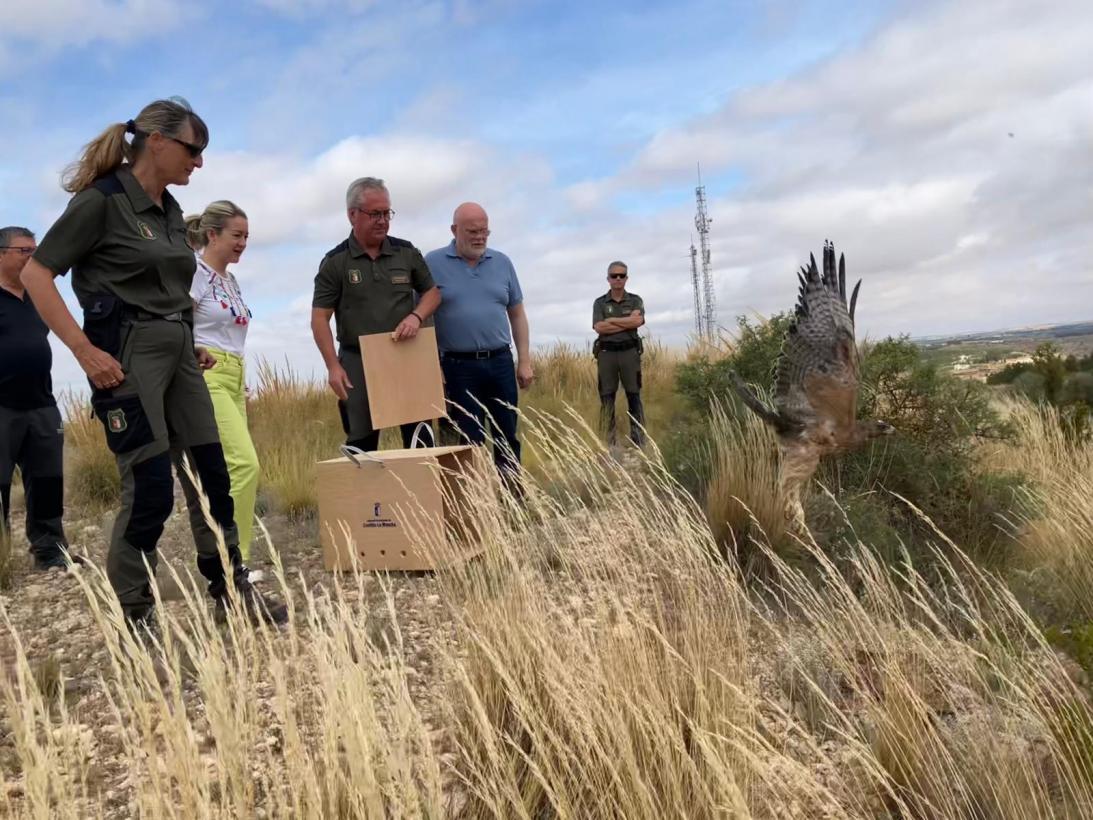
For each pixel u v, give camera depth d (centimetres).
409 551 452
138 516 353
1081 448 738
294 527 591
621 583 326
